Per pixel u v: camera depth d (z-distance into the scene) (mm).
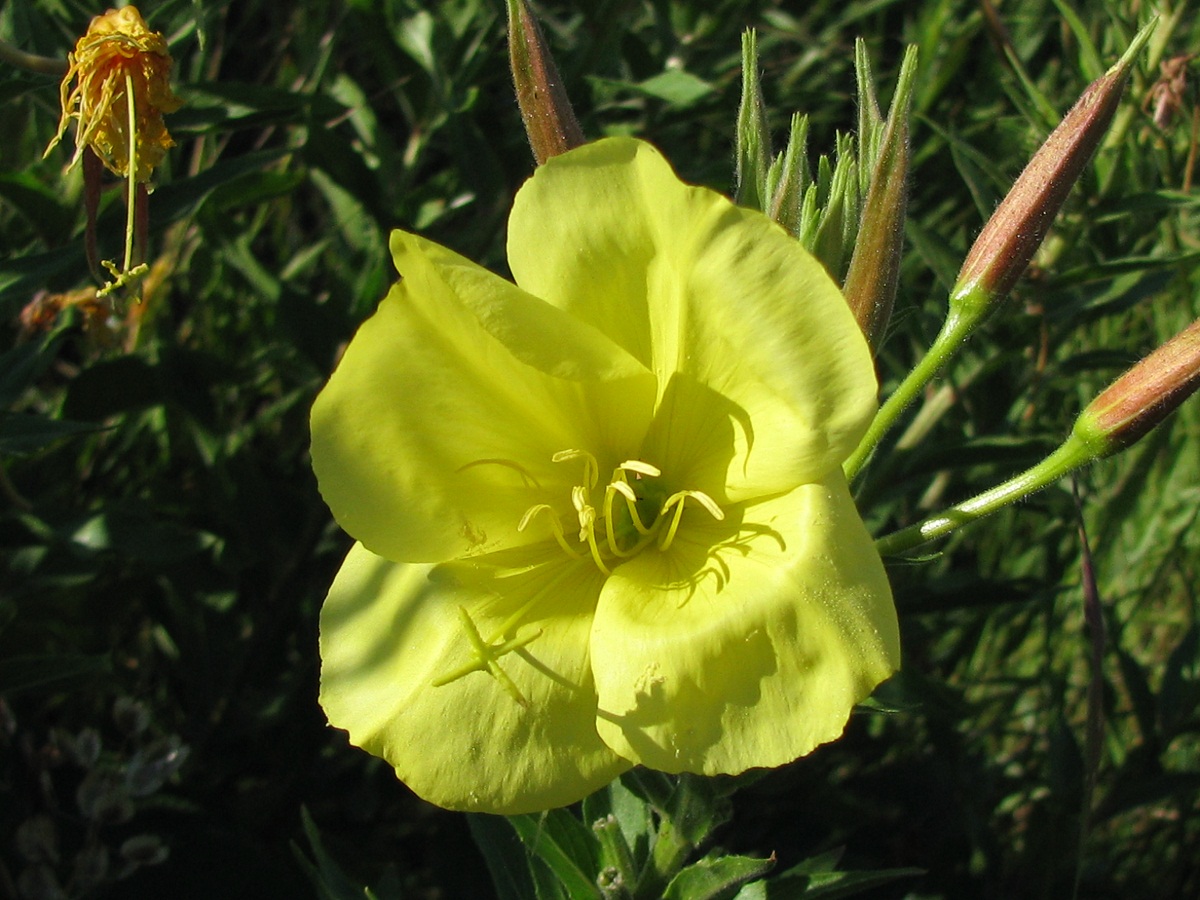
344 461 176
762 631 158
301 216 539
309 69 416
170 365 340
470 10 373
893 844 375
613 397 185
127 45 244
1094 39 378
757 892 217
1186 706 356
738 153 205
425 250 166
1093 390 438
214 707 357
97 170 254
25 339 299
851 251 199
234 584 354
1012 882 367
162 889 328
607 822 217
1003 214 196
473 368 179
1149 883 388
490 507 186
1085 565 243
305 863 250
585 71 376
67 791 344
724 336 169
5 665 277
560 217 178
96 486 386
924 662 432
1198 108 340
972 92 477
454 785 171
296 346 347
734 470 174
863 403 161
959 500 421
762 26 462
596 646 172
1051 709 414
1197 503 428
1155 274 351
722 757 156
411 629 181
